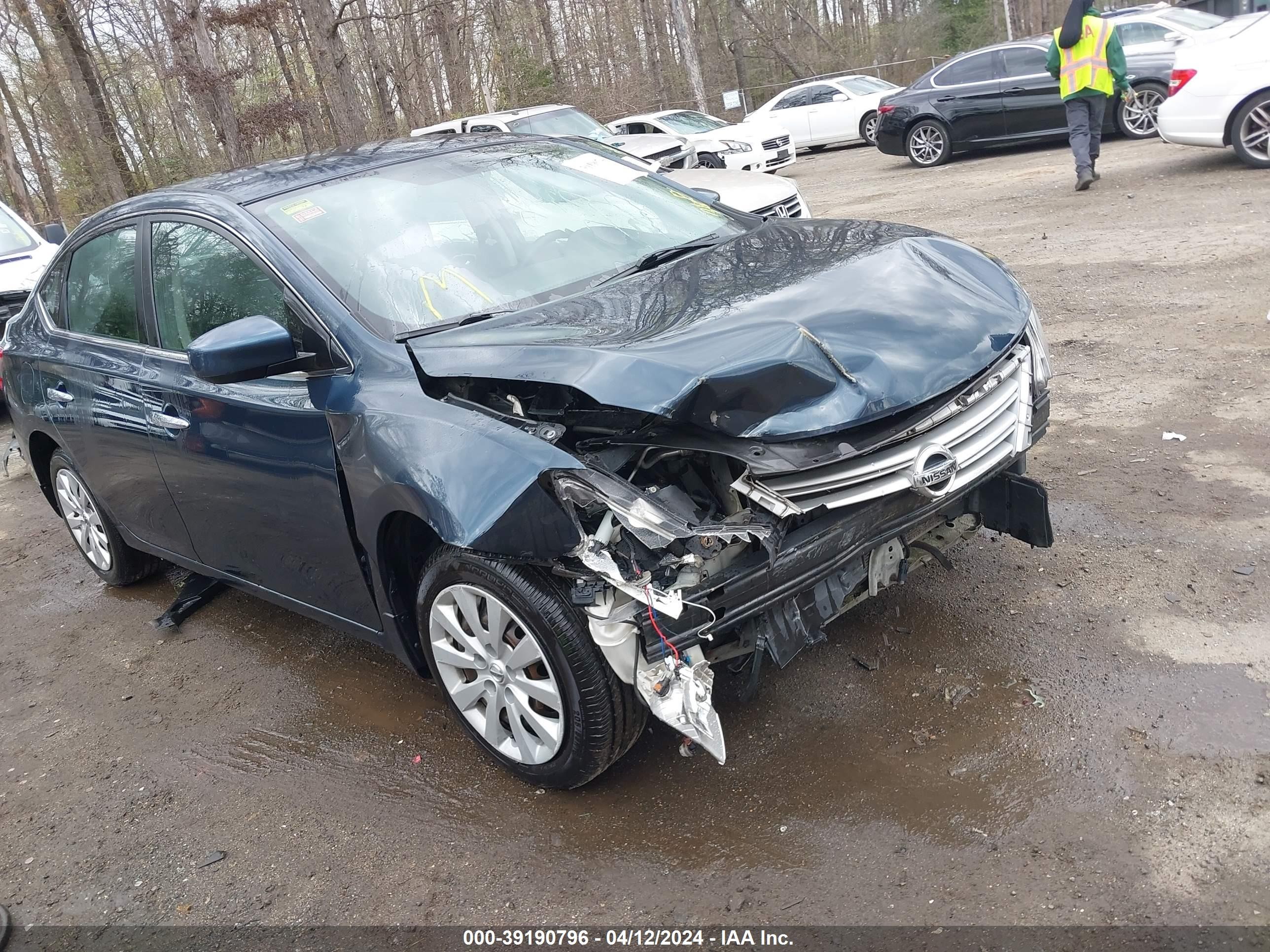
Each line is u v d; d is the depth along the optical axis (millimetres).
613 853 2834
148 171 31844
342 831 3160
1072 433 4988
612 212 4016
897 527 2838
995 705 3127
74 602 5332
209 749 3748
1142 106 13484
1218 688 3018
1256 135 9922
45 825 3465
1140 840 2527
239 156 20797
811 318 2871
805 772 2990
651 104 34844
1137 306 6625
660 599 2533
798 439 2627
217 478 3707
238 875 3045
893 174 15609
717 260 3479
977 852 2584
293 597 3811
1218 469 4352
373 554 3154
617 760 3150
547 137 4617
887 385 2713
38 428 4902
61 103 30406
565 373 2719
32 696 4391
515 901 2732
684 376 2590
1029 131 14562
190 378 3732
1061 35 10344
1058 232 9039
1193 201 9227
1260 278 6688
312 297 3297
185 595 4938
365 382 3107
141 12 29703
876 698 3258
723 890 2623
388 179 3857
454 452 2750
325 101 28641
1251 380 5176
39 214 32281
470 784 3268
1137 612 3469
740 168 16984
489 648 3014
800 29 39094
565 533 2561
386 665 4121
